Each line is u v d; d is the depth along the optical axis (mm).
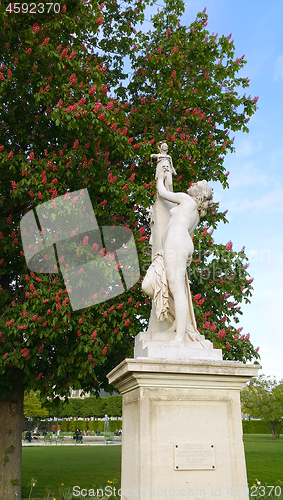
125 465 3773
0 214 8023
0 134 7344
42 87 6992
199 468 3291
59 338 7078
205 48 9047
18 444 8258
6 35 6617
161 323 4117
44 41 6441
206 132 9680
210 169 9570
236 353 8414
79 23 7293
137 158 8789
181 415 3406
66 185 7223
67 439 36125
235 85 9914
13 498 7812
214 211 9680
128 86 9977
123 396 4137
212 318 8469
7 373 7445
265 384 34125
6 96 7031
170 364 3402
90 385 8750
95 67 7273
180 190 8805
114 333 7094
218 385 3555
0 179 7305
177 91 8633
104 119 6898
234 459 3406
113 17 9992
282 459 16875
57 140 8094
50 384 7309
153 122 9242
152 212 4777
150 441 3281
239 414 3541
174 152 8680
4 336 6512
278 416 32312
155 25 10000
